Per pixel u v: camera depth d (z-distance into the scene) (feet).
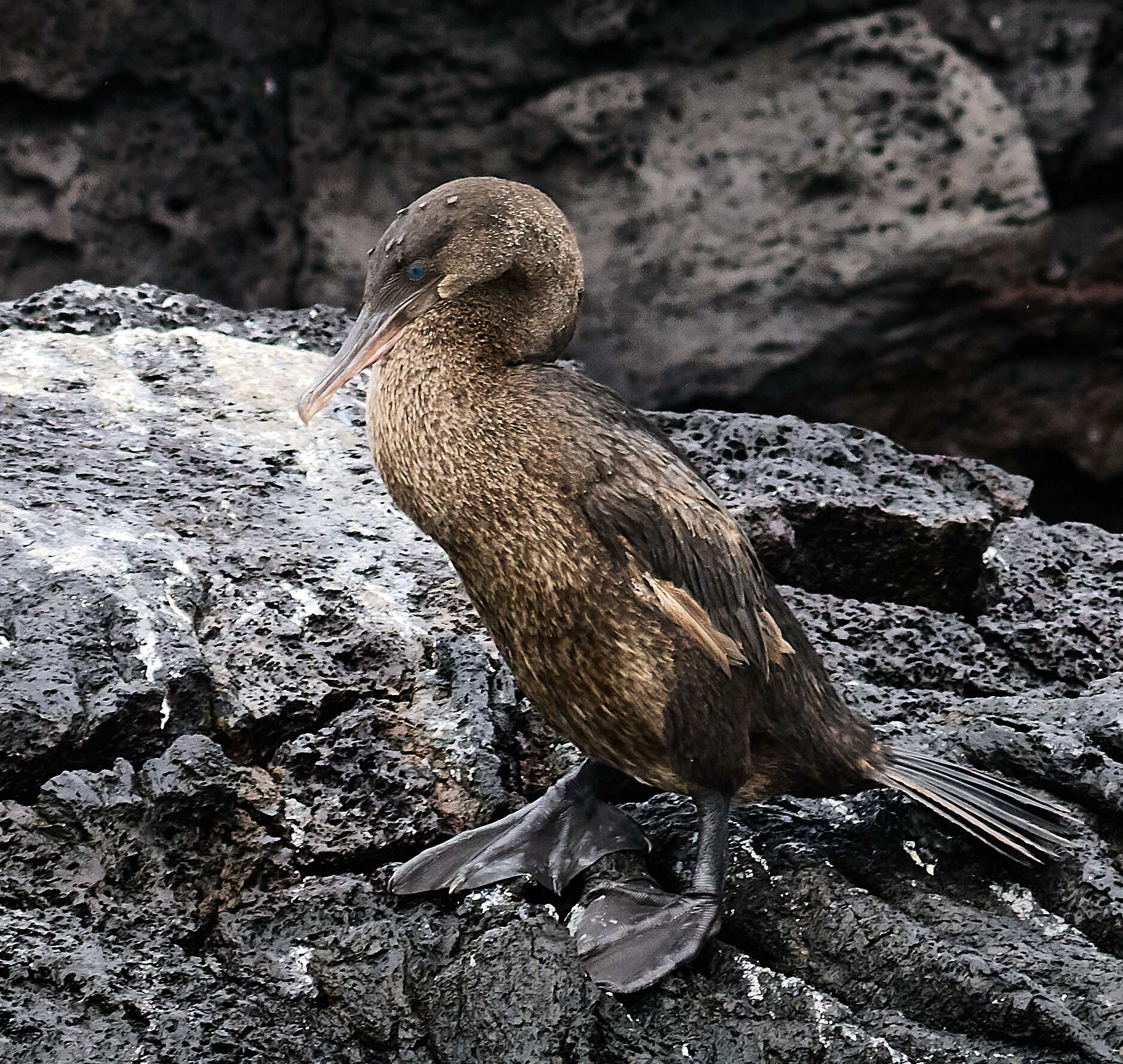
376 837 27.68
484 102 74.02
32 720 26.66
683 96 74.23
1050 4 74.28
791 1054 24.35
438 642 30.83
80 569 29.40
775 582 35.29
